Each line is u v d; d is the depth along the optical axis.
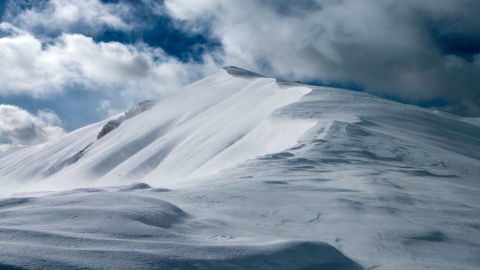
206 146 36.25
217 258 4.30
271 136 25.92
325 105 34.06
